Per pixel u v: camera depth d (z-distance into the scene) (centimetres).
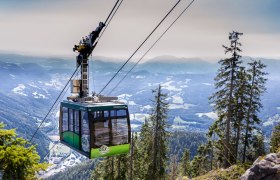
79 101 1805
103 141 1691
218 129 4391
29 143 2058
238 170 2672
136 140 5600
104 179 5538
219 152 4512
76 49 1680
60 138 2072
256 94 4369
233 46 4156
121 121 1741
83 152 1750
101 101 1797
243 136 4444
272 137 4541
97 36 1599
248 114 4369
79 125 1759
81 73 1755
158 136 5134
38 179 2045
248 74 4225
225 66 4212
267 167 1902
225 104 4262
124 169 5469
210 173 2864
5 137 1981
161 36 1206
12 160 1792
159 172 5241
